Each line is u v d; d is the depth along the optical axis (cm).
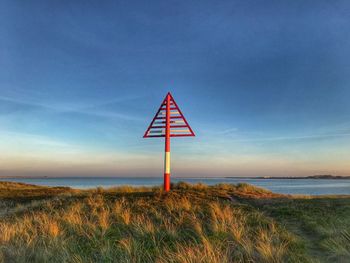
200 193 2172
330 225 1309
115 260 915
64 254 947
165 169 2281
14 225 1297
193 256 875
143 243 1057
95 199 1905
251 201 2088
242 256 907
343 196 2584
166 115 2292
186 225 1299
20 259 930
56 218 1432
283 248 970
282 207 1816
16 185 4088
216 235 1128
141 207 1659
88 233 1216
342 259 912
